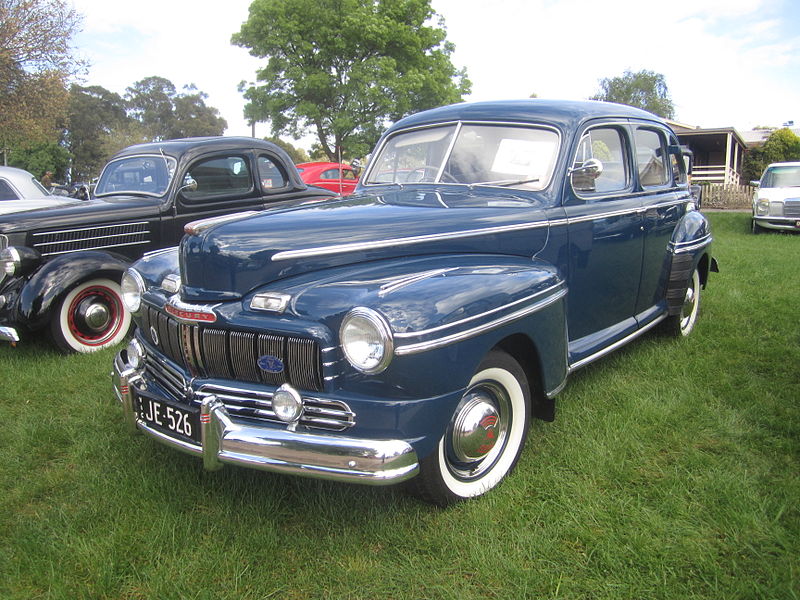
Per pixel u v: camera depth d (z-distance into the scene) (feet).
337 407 7.62
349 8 76.89
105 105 166.81
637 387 12.89
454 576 7.39
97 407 12.38
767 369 14.06
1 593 7.23
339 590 7.21
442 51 87.45
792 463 9.79
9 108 56.34
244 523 8.36
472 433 8.58
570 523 8.24
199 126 178.50
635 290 13.80
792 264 27.66
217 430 7.88
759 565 7.46
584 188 11.68
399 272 8.50
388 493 9.04
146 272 10.59
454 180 11.96
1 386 13.80
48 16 56.44
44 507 9.04
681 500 8.72
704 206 74.74
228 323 8.14
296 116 79.30
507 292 8.66
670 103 123.75
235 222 8.95
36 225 16.10
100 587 7.22
